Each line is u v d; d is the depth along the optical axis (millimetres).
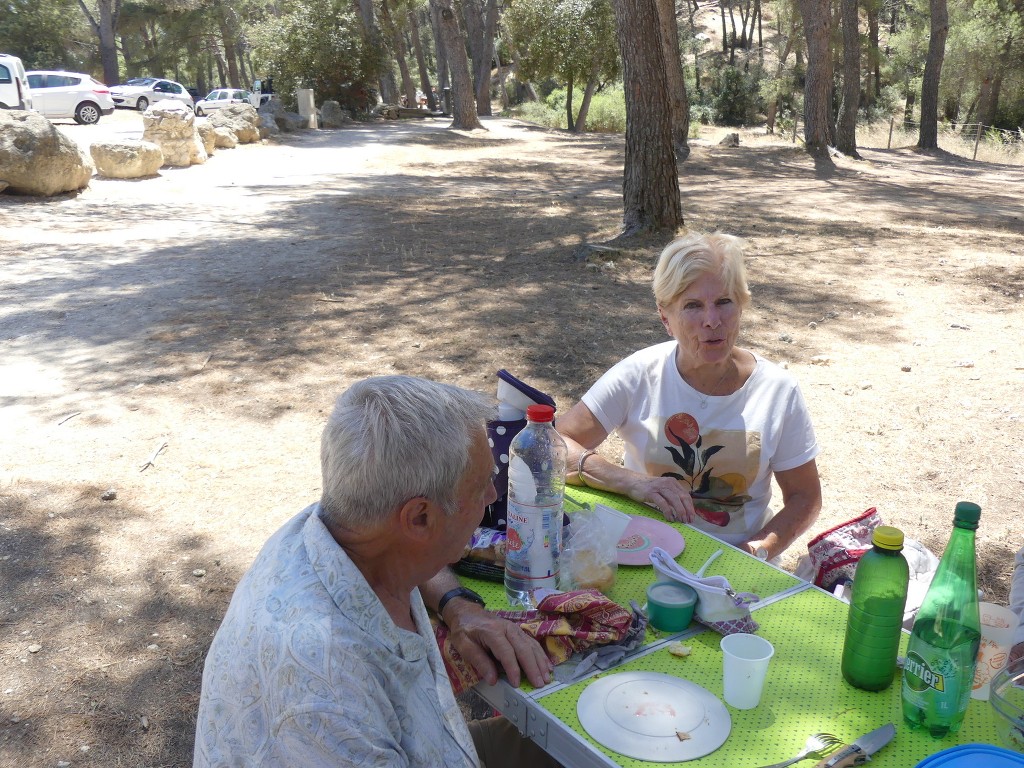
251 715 1271
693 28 63625
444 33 30609
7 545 3904
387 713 1288
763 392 2650
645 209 10781
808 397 5770
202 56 50406
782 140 29047
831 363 6414
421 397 1375
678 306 2547
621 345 6848
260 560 1410
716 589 1836
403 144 24953
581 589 1952
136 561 3830
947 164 25234
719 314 2504
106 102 26547
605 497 2537
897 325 7387
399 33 42906
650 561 2014
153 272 9281
